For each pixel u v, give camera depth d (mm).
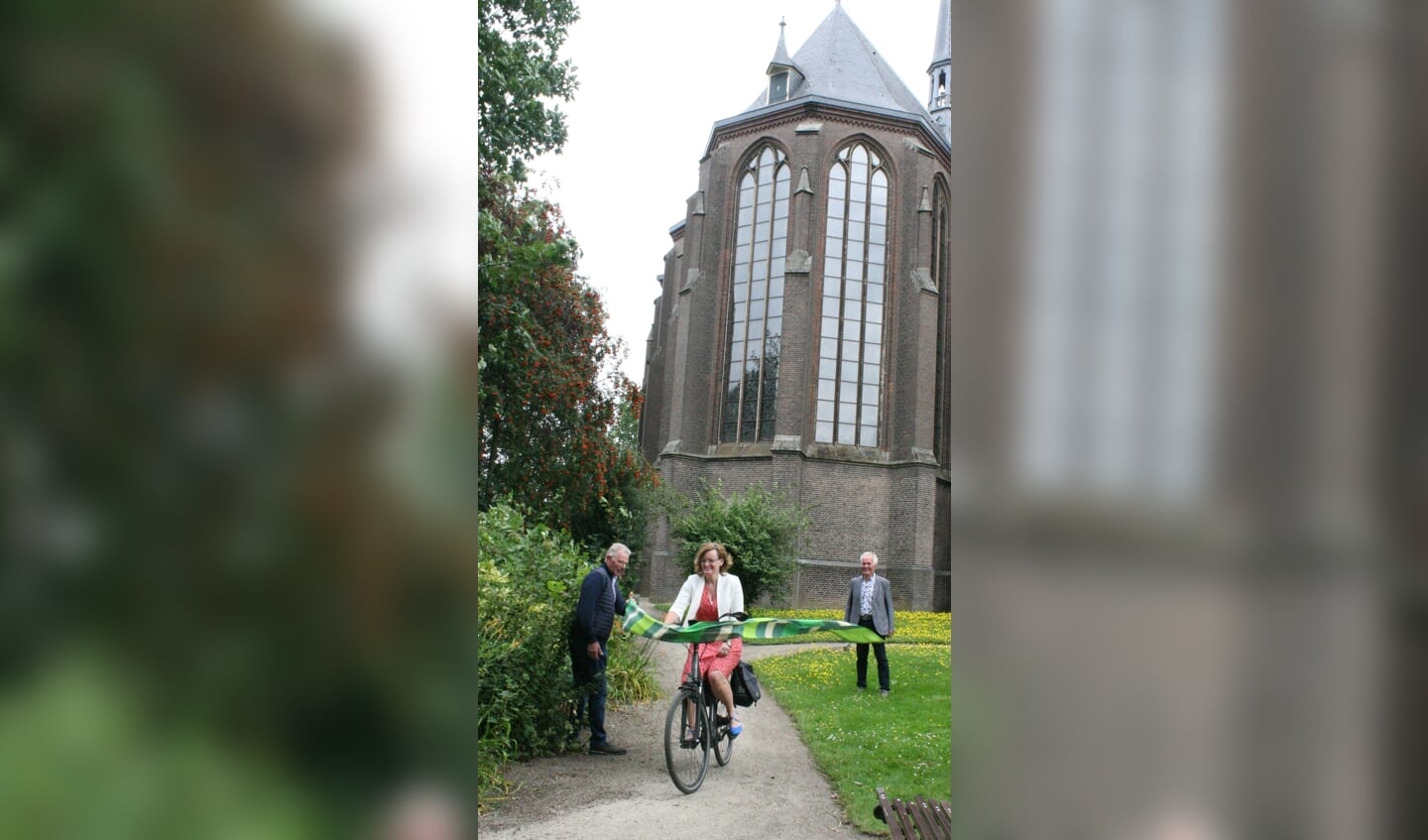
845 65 27812
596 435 13102
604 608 6543
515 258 8969
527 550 6488
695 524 20453
